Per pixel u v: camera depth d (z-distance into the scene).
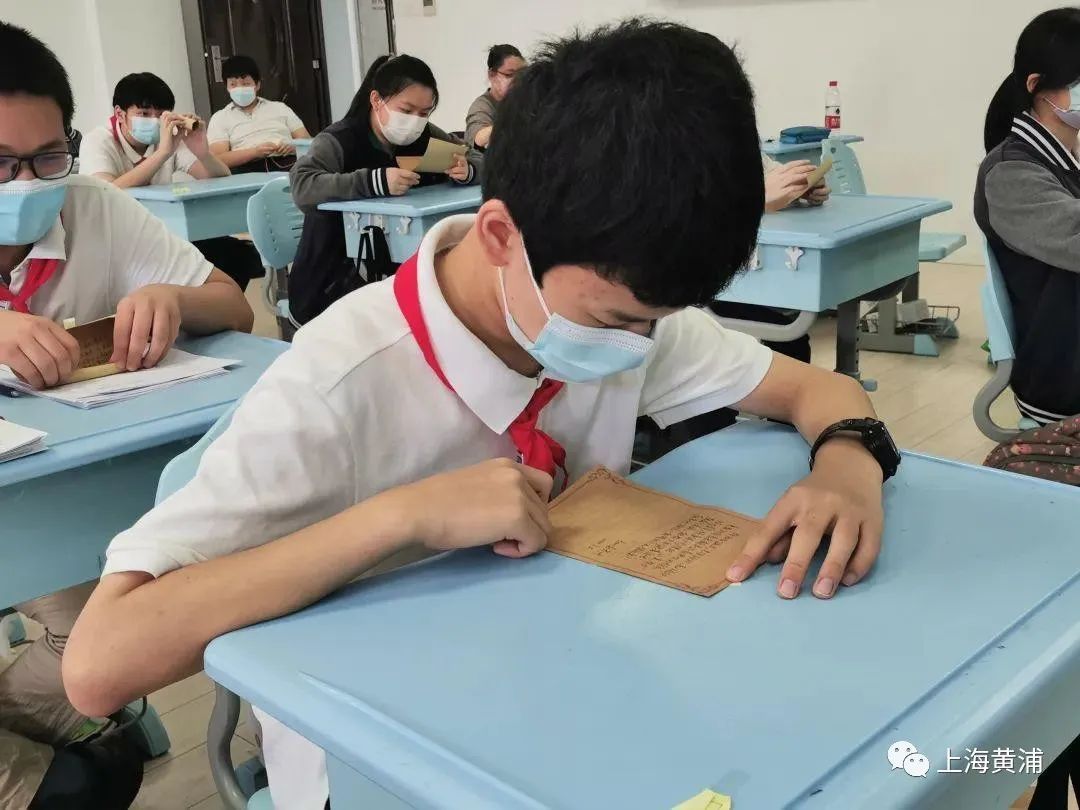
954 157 5.17
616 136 0.64
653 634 0.65
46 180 1.51
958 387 3.41
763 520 0.78
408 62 3.36
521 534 0.75
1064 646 0.62
